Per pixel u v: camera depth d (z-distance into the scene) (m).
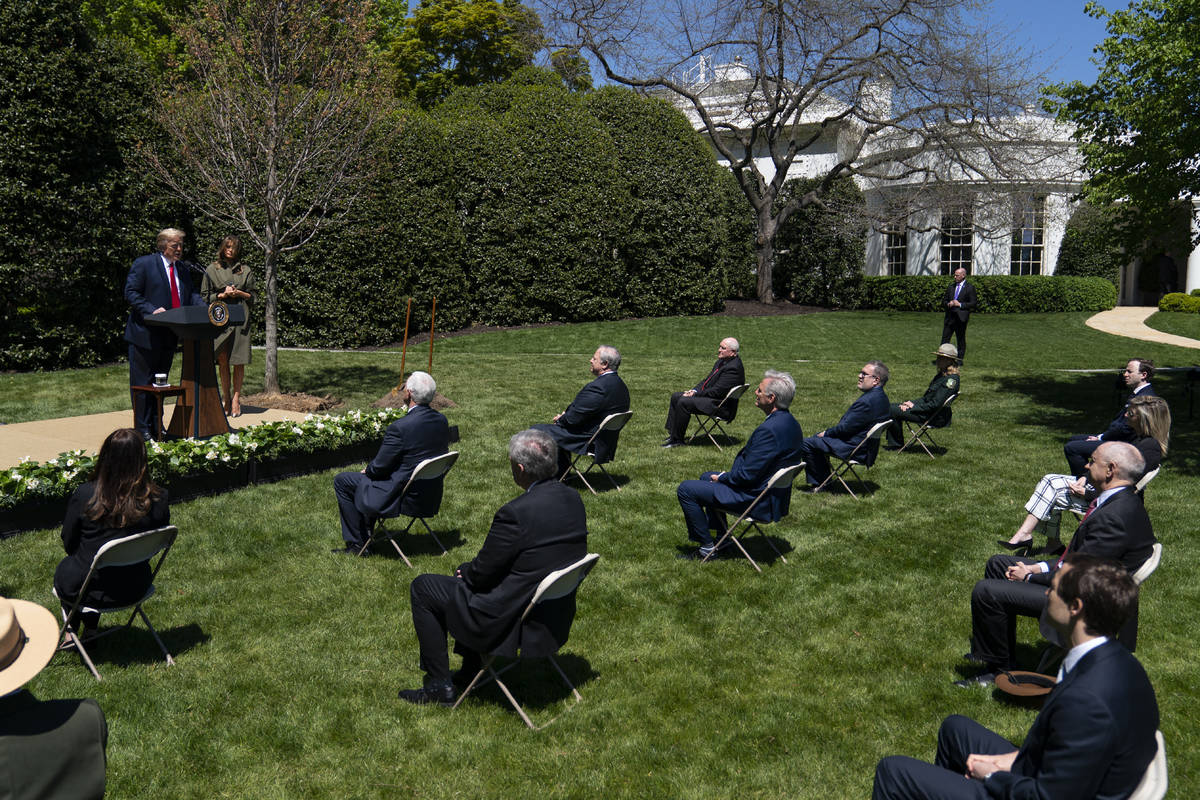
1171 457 9.14
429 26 30.69
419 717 3.95
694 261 23.77
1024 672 4.13
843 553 6.20
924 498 7.59
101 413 9.80
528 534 3.80
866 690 4.26
